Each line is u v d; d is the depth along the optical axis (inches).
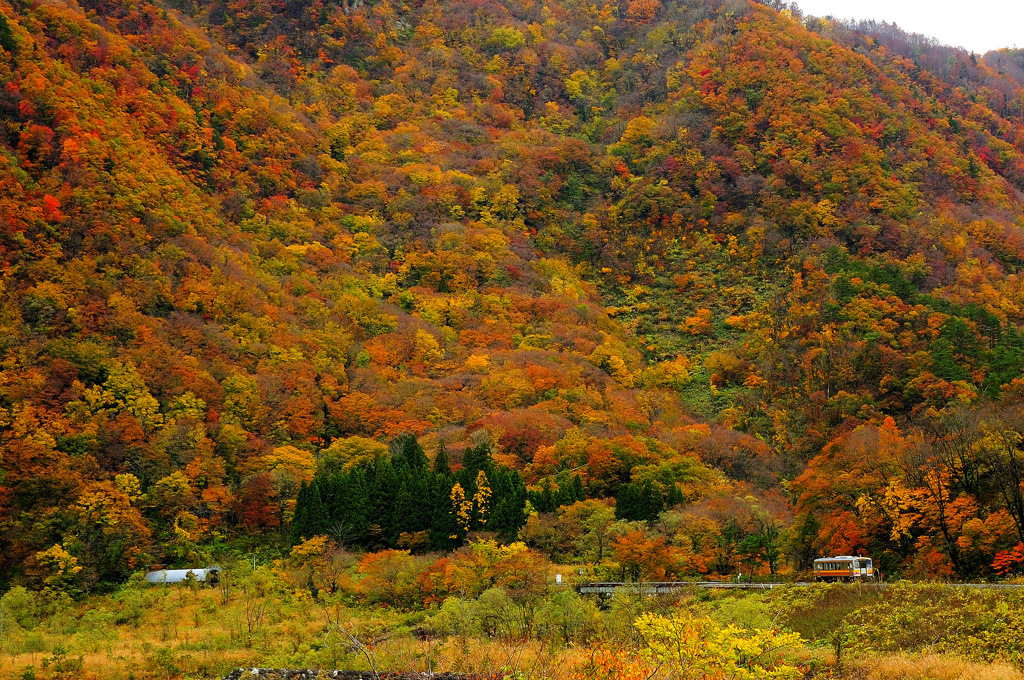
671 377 6432.1
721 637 1417.3
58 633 2736.2
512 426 4845.0
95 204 5669.3
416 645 2100.1
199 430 4340.6
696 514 3553.2
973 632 1868.8
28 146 5772.6
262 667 1995.6
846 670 1722.4
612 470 4232.3
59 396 4269.2
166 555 3666.3
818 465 3703.3
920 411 5137.8
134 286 5285.4
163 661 2112.5
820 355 6023.6
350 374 5590.6
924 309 6190.9
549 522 3604.8
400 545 3695.9
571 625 2207.2
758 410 5841.5
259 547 3850.9
